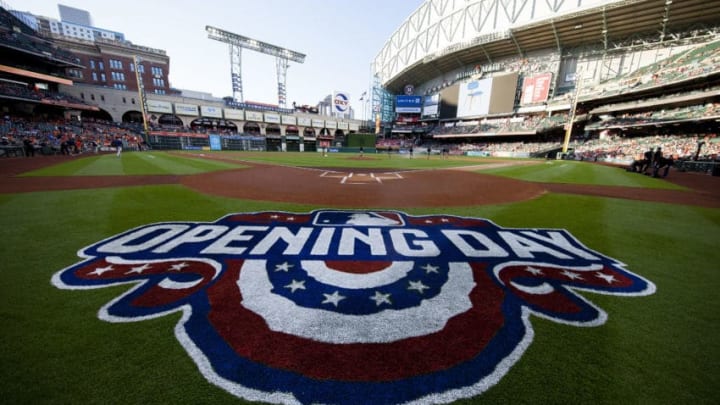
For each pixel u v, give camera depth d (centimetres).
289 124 5947
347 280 310
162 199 729
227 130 5559
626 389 176
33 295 269
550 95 4356
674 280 323
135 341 212
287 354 204
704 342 219
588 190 1005
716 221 598
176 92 8256
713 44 2833
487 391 176
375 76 7188
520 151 4175
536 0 4050
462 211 647
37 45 3569
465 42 4647
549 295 286
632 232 504
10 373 181
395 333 227
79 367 187
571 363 197
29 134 2802
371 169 1808
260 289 289
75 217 540
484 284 305
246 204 692
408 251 393
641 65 3644
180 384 178
